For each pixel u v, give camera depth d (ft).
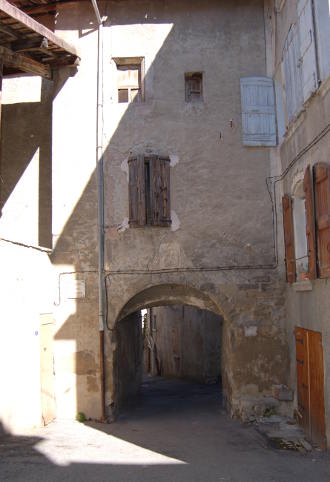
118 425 34.86
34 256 34.35
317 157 27.81
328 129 25.85
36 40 35.35
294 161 32.55
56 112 39.14
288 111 34.04
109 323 36.88
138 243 37.35
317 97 27.73
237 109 38.45
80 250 37.68
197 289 36.83
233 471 23.65
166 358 75.20
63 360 36.83
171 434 31.96
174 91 38.68
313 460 25.52
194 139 38.17
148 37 39.24
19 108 42.78
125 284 37.09
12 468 23.86
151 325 82.28
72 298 37.32
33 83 42.80
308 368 30.30
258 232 37.27
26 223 41.65
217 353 62.18
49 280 36.99
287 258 34.65
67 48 37.55
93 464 24.77
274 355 36.35
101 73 38.91
